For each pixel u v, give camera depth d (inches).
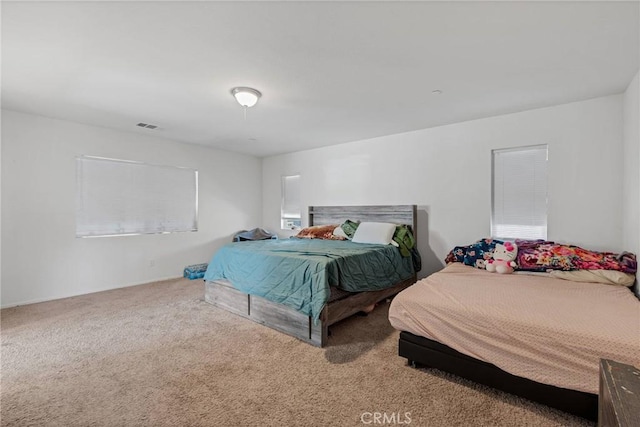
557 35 74.4
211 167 213.8
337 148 199.3
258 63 89.4
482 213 143.0
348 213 190.1
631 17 66.6
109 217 167.0
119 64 90.0
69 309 132.4
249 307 121.9
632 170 98.6
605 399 37.9
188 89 108.9
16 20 68.4
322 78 99.5
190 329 111.1
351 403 68.9
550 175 125.6
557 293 85.8
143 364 86.2
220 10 65.2
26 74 96.8
